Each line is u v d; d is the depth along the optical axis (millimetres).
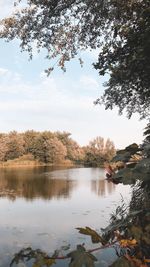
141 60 6562
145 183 1593
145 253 1535
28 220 11891
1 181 27906
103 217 12375
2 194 19172
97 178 33156
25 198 17672
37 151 76062
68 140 85438
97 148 69625
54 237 9422
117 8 7738
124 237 1570
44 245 8570
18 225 11039
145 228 1543
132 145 1718
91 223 11305
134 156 1691
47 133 78000
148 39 5891
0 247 8398
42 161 76562
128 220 1656
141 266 1427
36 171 45938
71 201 16734
